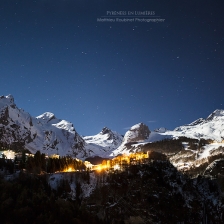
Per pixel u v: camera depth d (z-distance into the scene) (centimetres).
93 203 14825
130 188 16075
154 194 16125
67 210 12975
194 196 17612
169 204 16000
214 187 19138
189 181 18788
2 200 12912
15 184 14075
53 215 12531
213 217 16700
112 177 16625
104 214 14288
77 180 15962
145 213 15075
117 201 15212
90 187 15788
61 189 14988
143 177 16925
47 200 13262
